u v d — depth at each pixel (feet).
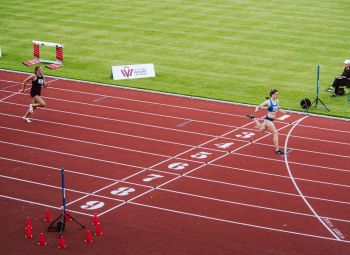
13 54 124.26
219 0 159.74
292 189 71.77
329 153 81.66
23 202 68.69
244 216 65.77
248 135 87.30
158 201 68.95
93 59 121.08
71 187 72.18
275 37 132.46
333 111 96.37
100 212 66.49
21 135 87.25
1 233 62.49
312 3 156.66
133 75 111.96
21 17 146.61
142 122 91.97
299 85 107.24
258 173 75.66
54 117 94.02
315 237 61.72
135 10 151.33
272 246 60.08
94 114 95.30
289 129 89.61
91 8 153.17
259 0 159.63
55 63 118.52
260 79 110.32
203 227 63.57
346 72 101.60
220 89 105.81
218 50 125.18
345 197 69.92
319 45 127.75
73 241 61.00
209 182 73.31
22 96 103.09
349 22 142.00
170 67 116.57
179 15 147.33
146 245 60.29
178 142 84.79
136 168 77.00
